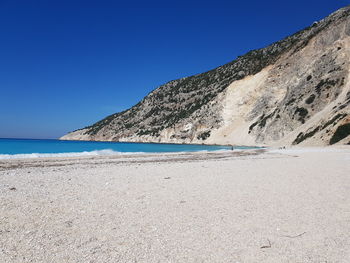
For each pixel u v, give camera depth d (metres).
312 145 50.38
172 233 5.65
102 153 38.41
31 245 4.93
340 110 53.50
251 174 14.55
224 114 108.06
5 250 4.68
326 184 11.41
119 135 155.12
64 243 5.07
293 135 65.06
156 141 129.38
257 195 9.23
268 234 5.64
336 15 96.69
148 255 4.63
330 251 4.87
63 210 7.23
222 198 8.78
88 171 15.91
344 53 74.00
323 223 6.34
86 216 6.73
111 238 5.36
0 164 21.14
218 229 5.90
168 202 8.22
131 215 6.85
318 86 73.75
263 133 81.81
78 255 4.58
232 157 29.11
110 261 4.39
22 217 6.52
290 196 9.10
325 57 77.62
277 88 94.25
